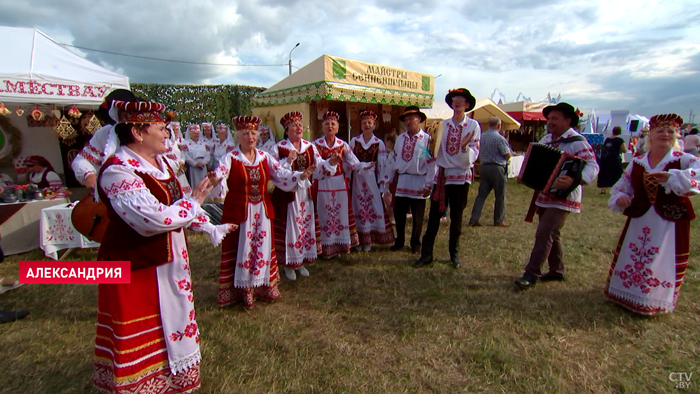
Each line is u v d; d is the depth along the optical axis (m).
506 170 5.75
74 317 3.15
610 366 2.41
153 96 11.81
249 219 3.09
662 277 2.91
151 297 1.95
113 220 1.89
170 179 2.01
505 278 3.82
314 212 4.03
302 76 5.71
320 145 4.26
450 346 2.64
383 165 4.72
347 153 4.42
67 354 2.63
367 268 4.14
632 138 15.57
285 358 2.55
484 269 4.06
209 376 2.36
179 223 1.85
